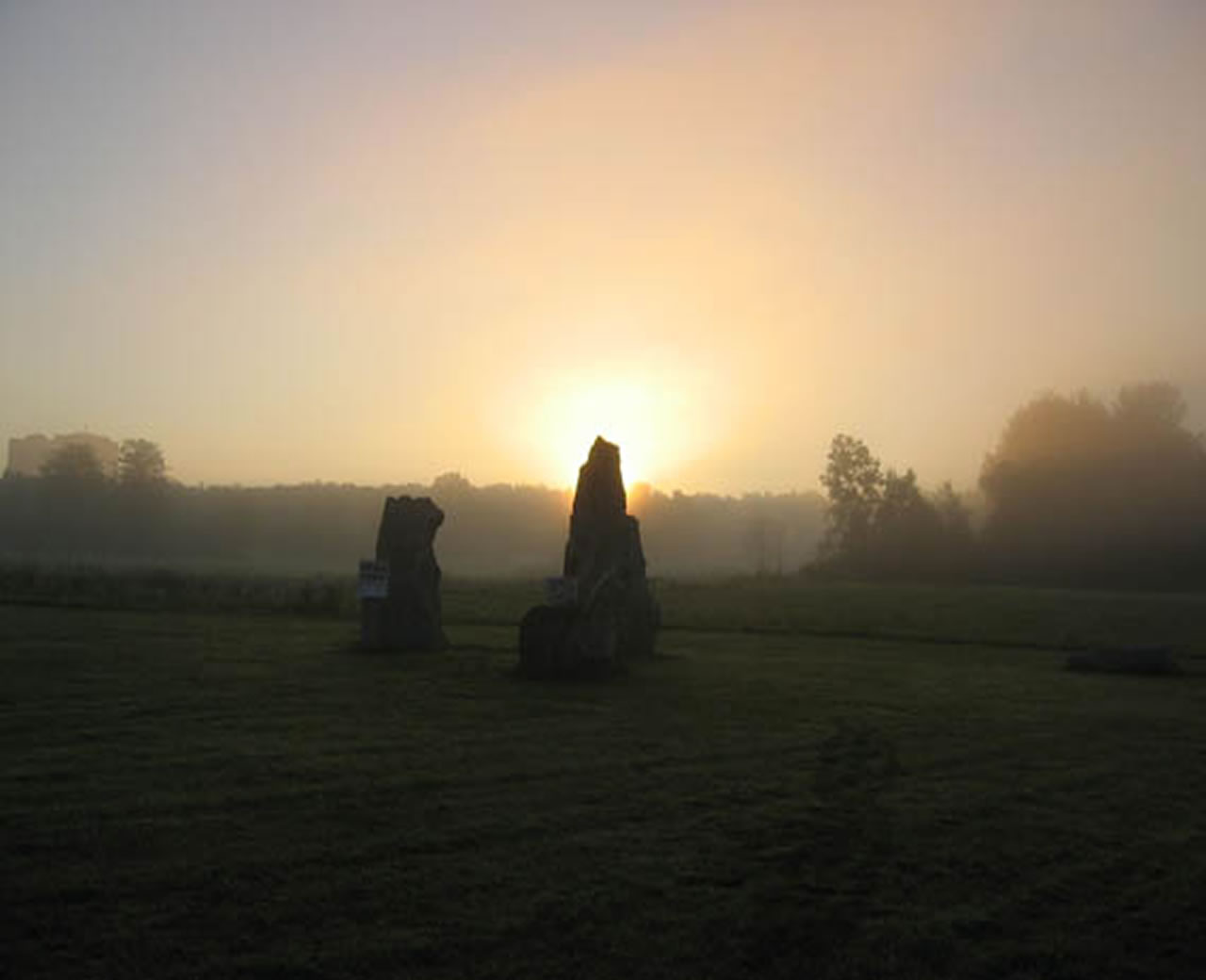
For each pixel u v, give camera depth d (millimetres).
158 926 6445
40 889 6984
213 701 14391
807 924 6793
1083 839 9031
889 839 8766
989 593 58812
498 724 13484
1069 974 6250
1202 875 8141
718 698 16359
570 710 14703
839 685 18547
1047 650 28125
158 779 9938
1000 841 8859
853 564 91375
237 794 9484
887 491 90188
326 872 7512
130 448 117188
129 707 13719
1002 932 6844
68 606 29125
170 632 23438
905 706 16234
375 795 9617
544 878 7508
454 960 6105
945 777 11203
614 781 10492
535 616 18078
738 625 32938
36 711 13203
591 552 21016
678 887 7414
